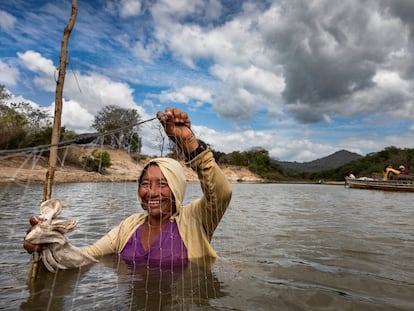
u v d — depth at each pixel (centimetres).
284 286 233
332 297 217
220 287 217
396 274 284
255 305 193
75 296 191
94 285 208
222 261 270
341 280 260
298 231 538
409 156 6588
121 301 185
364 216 794
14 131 1945
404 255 364
